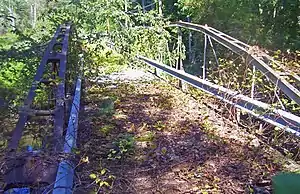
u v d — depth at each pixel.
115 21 12.91
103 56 10.62
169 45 12.15
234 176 3.48
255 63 5.01
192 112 5.76
